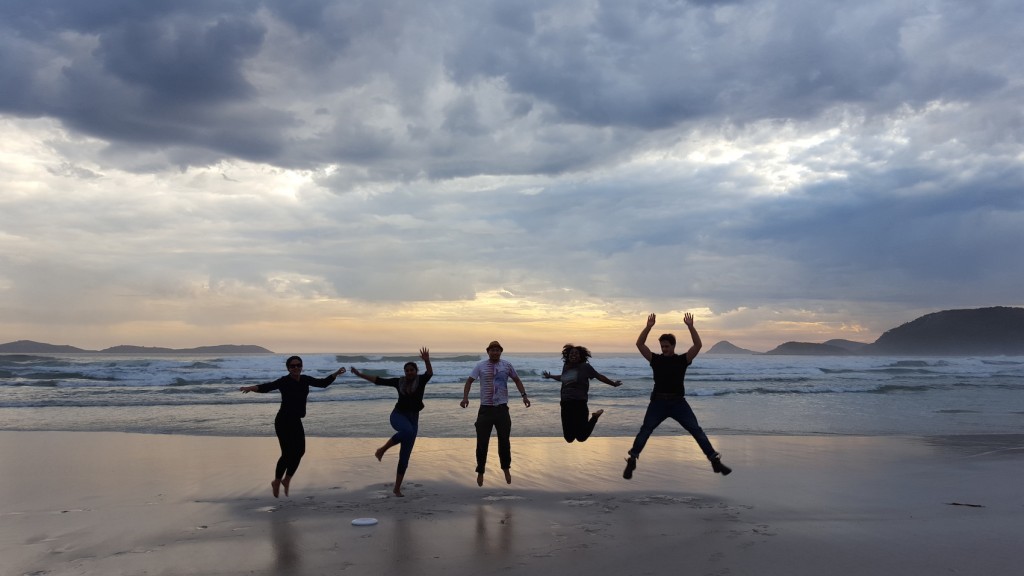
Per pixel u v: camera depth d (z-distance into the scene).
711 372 37.12
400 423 7.29
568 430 7.71
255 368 33.94
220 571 4.62
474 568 4.66
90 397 19.38
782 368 42.66
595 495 7.26
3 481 8.01
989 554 4.96
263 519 6.16
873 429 13.61
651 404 7.27
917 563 4.73
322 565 4.75
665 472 8.70
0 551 5.12
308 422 14.12
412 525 5.92
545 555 4.97
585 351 7.98
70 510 6.53
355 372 7.36
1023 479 8.30
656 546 5.19
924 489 7.62
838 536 5.48
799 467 9.09
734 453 10.28
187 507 6.68
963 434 12.85
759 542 5.29
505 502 6.90
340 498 7.11
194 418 14.83
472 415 15.42
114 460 9.51
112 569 4.67
